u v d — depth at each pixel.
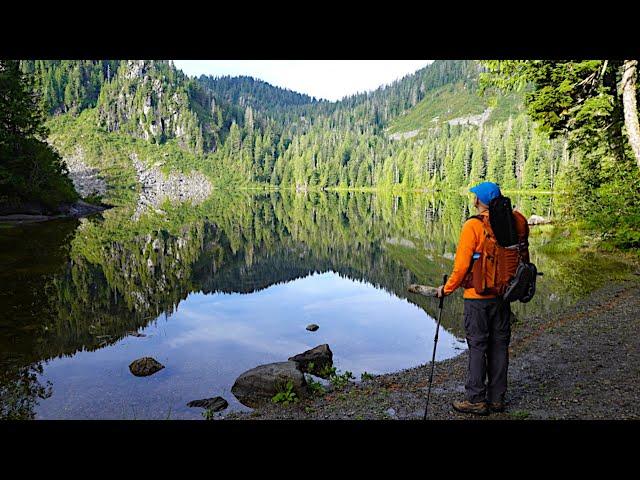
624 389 4.57
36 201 38.81
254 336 8.79
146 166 174.50
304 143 178.38
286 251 21.36
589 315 8.02
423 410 4.56
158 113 196.62
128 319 9.98
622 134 16.59
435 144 117.31
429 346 7.98
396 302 11.60
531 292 4.05
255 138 197.75
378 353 7.66
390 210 51.00
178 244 23.22
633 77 12.64
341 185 144.88
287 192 131.12
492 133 97.44
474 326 4.17
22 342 8.23
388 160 127.94
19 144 36.88
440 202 64.56
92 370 6.87
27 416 5.17
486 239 3.95
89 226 31.20
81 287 12.98
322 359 7.05
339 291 13.11
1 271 14.97
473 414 4.21
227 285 14.03
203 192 131.38
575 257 14.45
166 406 5.47
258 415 4.89
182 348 8.04
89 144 178.62
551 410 4.22
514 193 64.88
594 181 16.86
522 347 6.68
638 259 13.37
